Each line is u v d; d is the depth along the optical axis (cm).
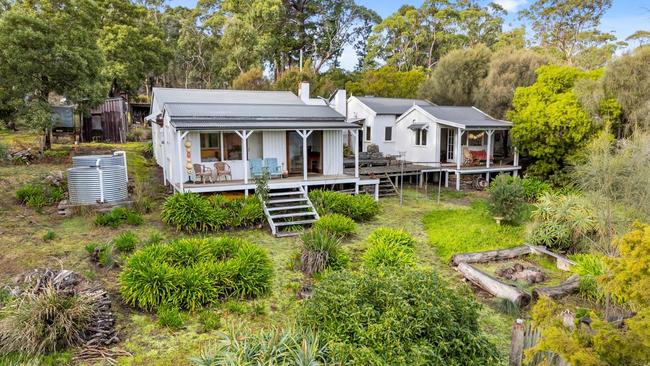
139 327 682
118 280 803
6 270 848
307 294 803
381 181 1930
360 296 520
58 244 1014
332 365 457
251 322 715
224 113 1526
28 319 600
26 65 1609
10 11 1642
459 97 3052
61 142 2420
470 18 4809
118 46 3212
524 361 422
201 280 770
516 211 1332
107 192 1303
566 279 927
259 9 4488
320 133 1698
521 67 2733
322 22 5275
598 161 1118
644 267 392
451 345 477
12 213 1203
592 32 3994
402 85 3741
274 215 1294
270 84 4094
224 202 1302
